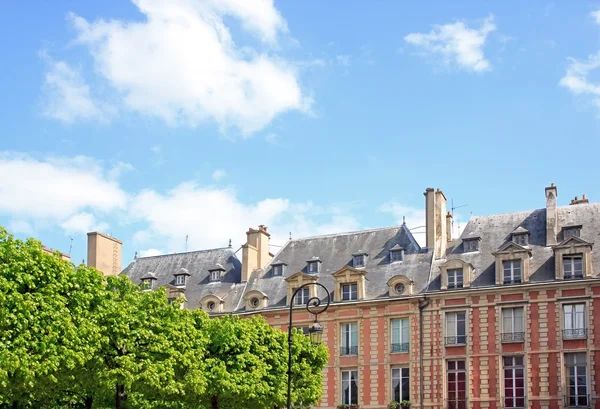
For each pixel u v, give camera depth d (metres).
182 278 67.69
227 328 45.12
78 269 35.12
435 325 55.97
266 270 64.69
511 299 54.12
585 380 51.28
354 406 57.00
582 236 55.16
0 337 30.17
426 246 59.84
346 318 58.88
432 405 54.72
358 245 62.84
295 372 49.81
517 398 52.69
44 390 35.00
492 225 59.03
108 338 35.25
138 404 45.06
